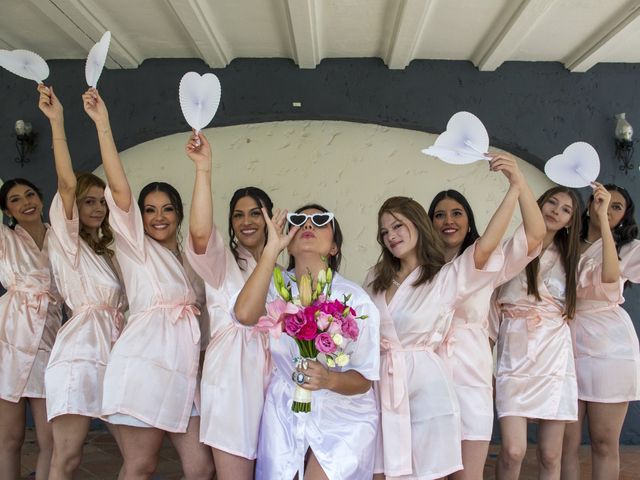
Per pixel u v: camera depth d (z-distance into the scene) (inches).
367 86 234.5
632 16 193.0
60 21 195.8
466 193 246.8
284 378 109.7
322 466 101.4
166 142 247.1
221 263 121.7
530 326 145.3
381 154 247.9
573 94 235.3
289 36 212.4
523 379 143.6
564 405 142.8
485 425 129.3
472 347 132.2
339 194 247.9
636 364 155.9
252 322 105.3
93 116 117.9
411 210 122.9
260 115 234.4
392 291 124.1
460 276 119.3
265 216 106.8
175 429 120.3
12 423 149.8
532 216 124.6
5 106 233.5
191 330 125.2
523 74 235.5
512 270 131.6
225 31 211.8
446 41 219.6
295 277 112.2
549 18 201.5
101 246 143.7
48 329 155.3
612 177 234.7
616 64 235.9
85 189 140.7
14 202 154.9
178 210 132.9
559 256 149.9
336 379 100.3
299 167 247.9
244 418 114.5
